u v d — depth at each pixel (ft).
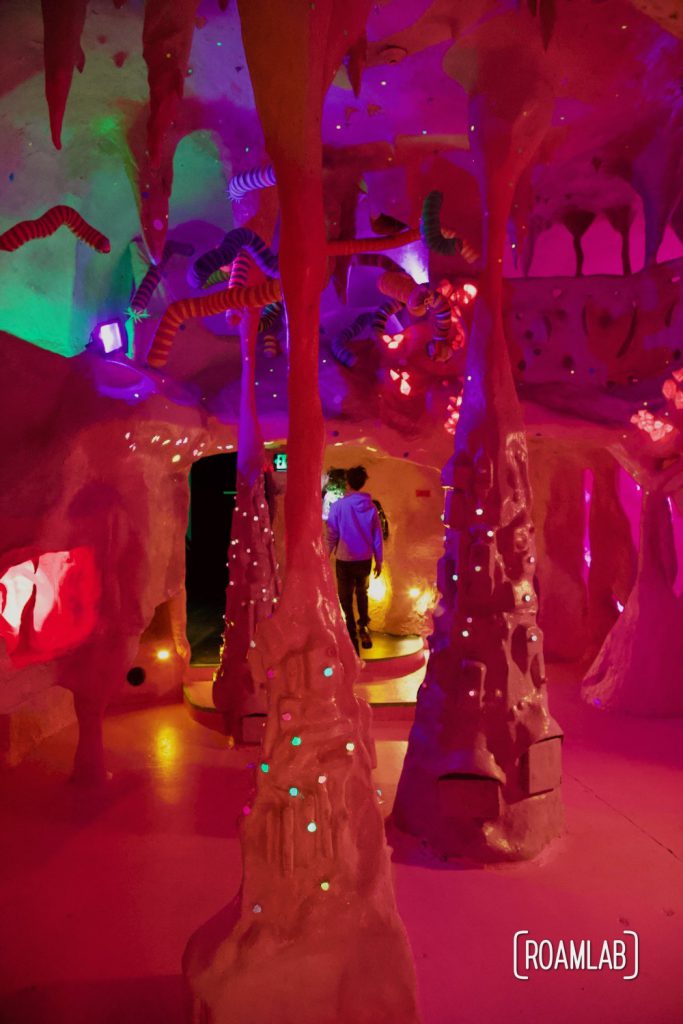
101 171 20.08
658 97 17.31
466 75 14.17
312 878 8.90
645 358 21.94
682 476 21.59
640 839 14.61
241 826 8.94
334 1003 8.75
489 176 13.78
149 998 10.16
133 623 17.42
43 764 18.38
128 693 23.27
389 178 21.40
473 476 14.24
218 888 12.94
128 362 18.58
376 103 18.10
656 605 22.15
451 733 14.17
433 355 19.66
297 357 9.21
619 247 24.99
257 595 19.65
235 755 19.15
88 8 15.07
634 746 19.36
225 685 19.79
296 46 8.54
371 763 9.48
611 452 22.50
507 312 22.16
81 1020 9.75
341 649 9.32
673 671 21.80
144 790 16.97
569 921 11.98
